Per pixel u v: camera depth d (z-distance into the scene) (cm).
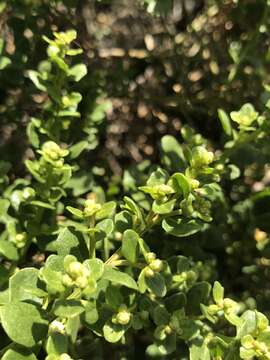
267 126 16
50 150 14
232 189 20
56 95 16
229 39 23
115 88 22
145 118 23
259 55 21
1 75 18
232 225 19
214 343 13
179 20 25
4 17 20
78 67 16
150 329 14
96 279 11
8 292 13
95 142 19
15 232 15
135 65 23
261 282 19
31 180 20
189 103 22
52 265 12
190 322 13
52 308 12
